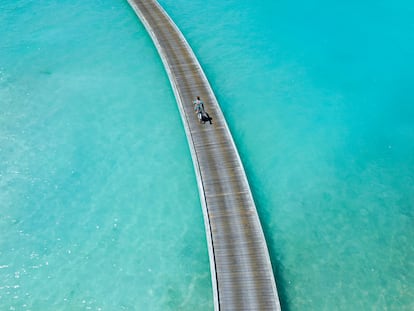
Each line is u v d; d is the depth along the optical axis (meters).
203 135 27.06
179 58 33.88
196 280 21.17
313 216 23.89
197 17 41.16
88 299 20.39
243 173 24.59
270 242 22.69
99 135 29.02
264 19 40.72
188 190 25.69
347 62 35.31
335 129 29.31
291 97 32.03
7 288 20.67
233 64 35.16
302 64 35.19
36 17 40.50
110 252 22.41
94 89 32.62
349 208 24.23
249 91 32.50
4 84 32.59
